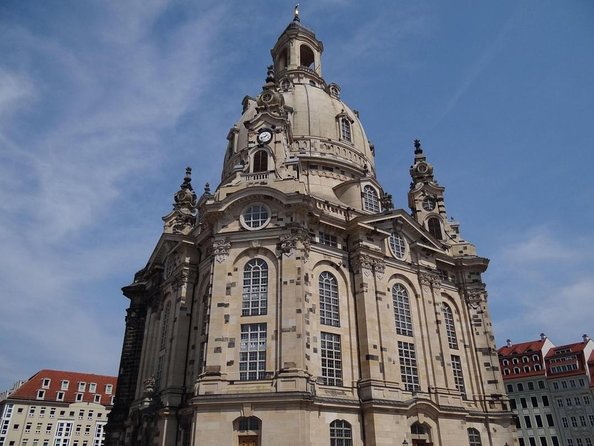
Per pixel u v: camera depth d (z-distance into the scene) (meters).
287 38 93.06
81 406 113.25
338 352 49.03
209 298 47.94
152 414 52.66
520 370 107.06
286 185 52.69
